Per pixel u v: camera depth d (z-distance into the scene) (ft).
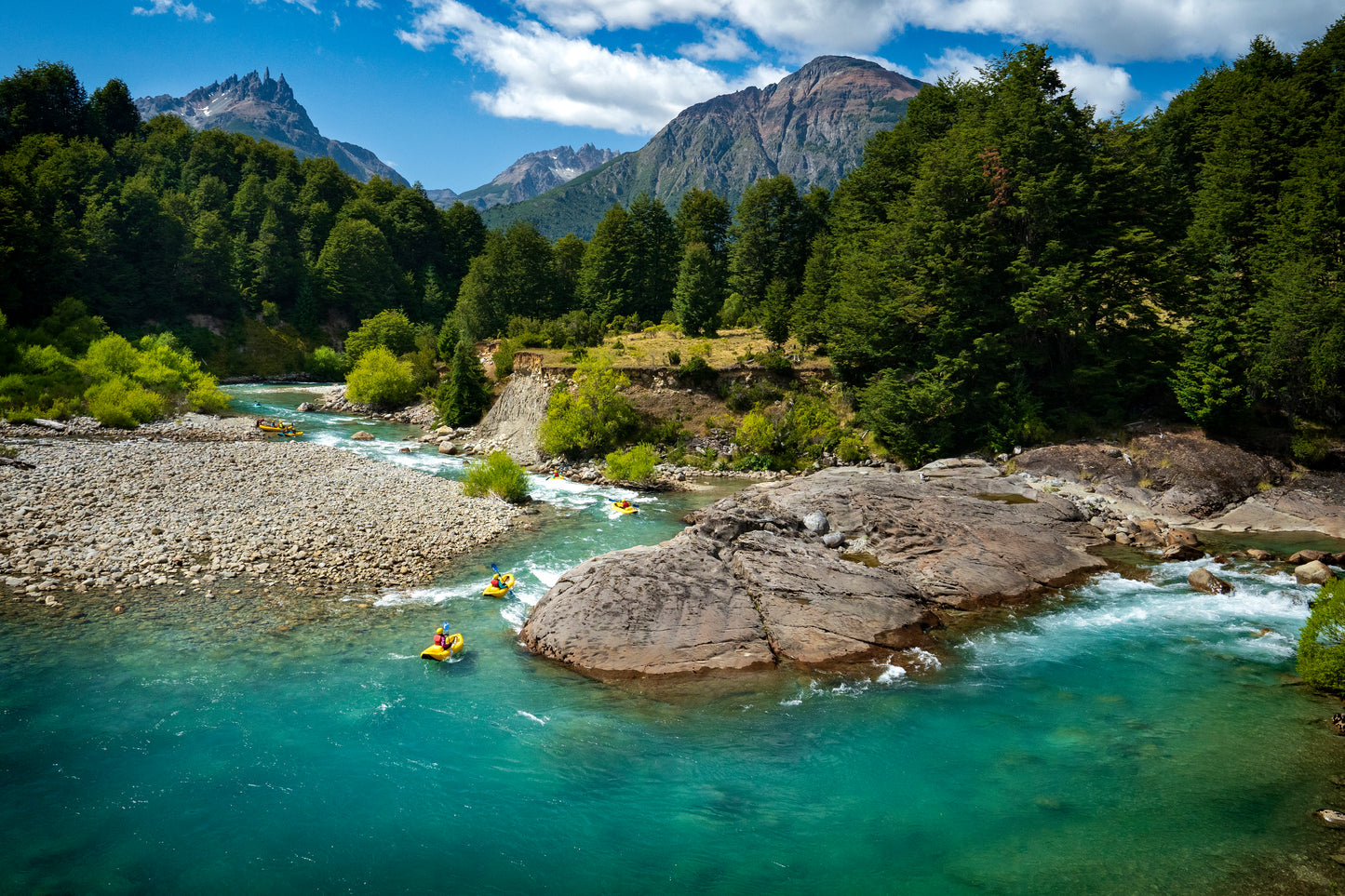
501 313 309.83
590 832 43.09
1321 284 122.11
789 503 103.65
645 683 61.67
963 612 78.69
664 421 171.01
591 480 147.95
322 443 176.35
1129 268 142.72
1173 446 128.06
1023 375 147.33
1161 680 63.10
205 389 215.92
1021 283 146.20
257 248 370.12
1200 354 129.90
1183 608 80.12
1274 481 119.14
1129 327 144.77
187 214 357.00
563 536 106.11
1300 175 131.75
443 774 48.16
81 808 42.93
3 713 52.42
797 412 169.99
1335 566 91.86
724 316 260.62
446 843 41.73
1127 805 45.60
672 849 41.75
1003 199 146.92
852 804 45.96
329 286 380.58
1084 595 84.23
